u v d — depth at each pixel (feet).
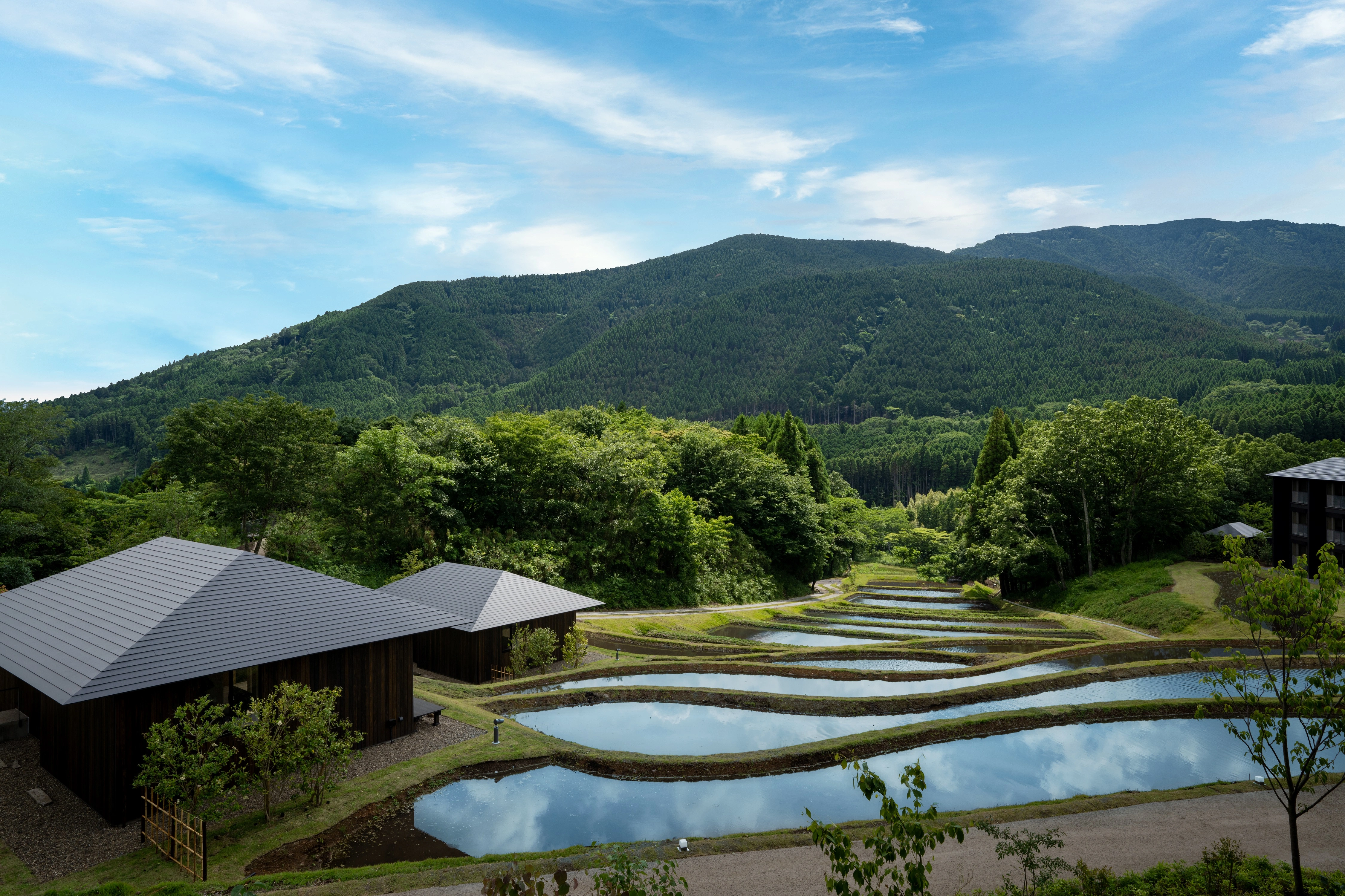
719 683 100.73
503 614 101.60
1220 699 35.99
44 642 62.59
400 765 65.00
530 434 182.80
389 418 224.12
